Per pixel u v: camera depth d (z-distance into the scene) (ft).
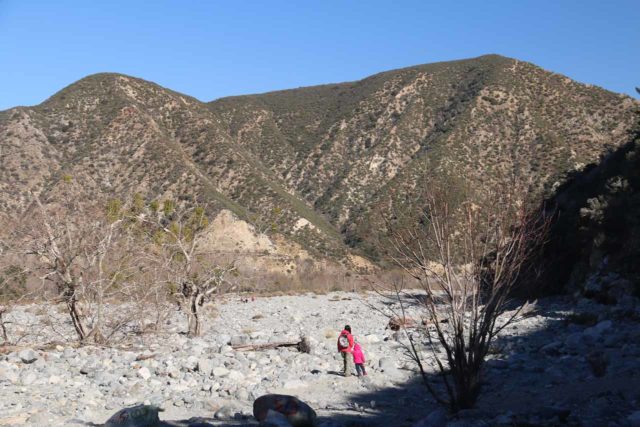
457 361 33.22
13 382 43.93
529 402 35.09
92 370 48.39
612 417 29.81
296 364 52.03
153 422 30.86
